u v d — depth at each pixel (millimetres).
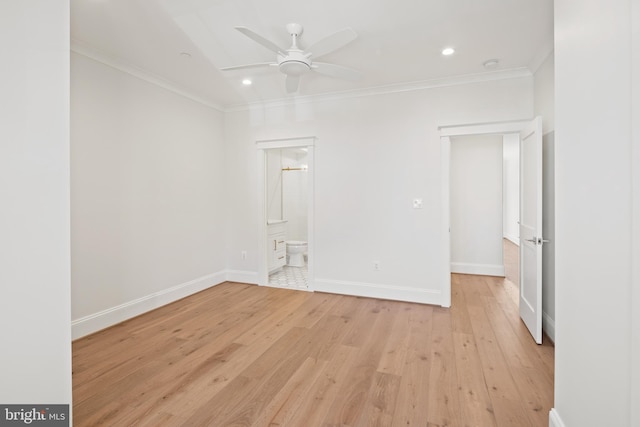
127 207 3180
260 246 4492
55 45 1107
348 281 4004
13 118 998
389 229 3805
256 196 4500
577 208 1344
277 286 4422
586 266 1265
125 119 3148
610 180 1085
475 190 5090
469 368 2242
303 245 5789
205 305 3619
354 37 2197
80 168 2752
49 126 1093
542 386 2020
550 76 2758
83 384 2049
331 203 4055
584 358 1280
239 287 4375
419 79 3527
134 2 2166
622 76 1006
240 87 3805
